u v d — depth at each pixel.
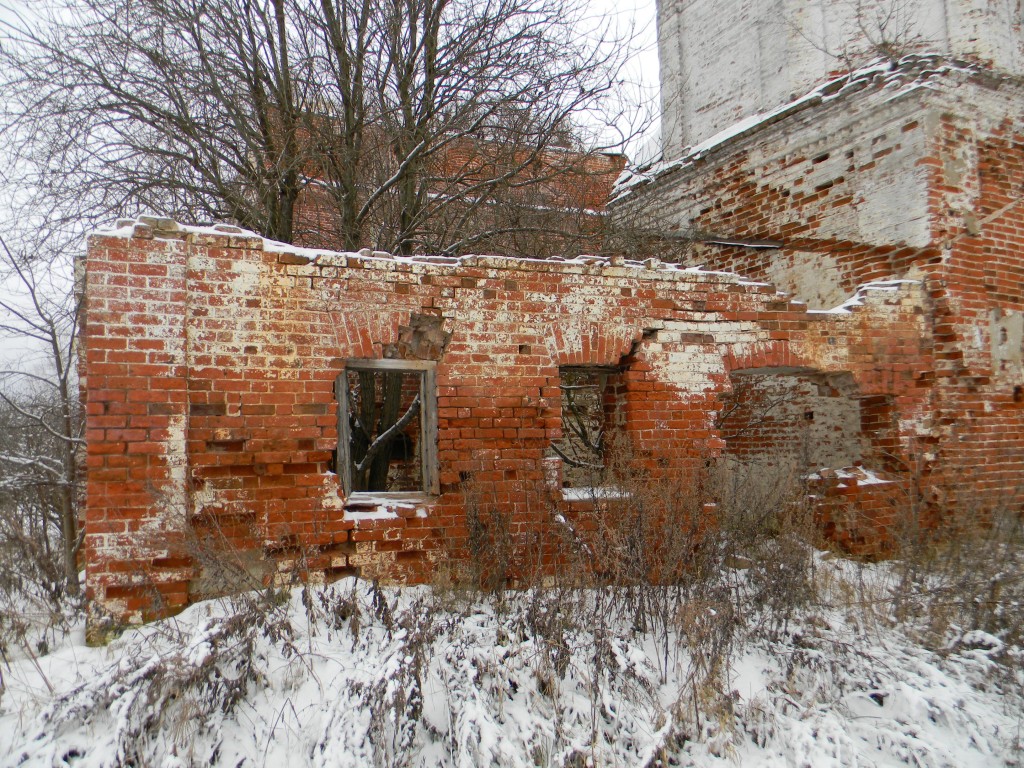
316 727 3.77
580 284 5.98
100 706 3.65
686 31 11.70
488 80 9.24
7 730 3.59
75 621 4.71
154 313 4.72
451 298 5.56
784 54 9.88
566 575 5.15
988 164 8.08
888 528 6.68
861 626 5.23
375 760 3.57
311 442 5.07
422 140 9.06
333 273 5.21
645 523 5.27
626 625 4.98
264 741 3.73
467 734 3.62
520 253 10.06
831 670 4.52
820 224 8.89
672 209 11.07
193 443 4.77
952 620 5.24
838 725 3.99
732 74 10.80
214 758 3.59
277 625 4.34
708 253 10.51
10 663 4.14
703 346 6.39
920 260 7.70
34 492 6.98
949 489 7.29
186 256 4.84
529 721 3.94
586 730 3.92
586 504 5.85
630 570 5.04
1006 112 8.24
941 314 7.54
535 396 5.75
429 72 9.24
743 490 5.97
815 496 6.64
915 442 7.29
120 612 4.51
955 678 4.54
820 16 9.63
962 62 7.90
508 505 5.56
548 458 5.75
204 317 4.85
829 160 8.81
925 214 7.67
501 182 9.17
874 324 7.21
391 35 9.01
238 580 4.66
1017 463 7.77
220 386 4.86
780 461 7.24
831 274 8.74
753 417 10.27
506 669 4.20
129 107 8.37
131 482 4.59
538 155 9.88
